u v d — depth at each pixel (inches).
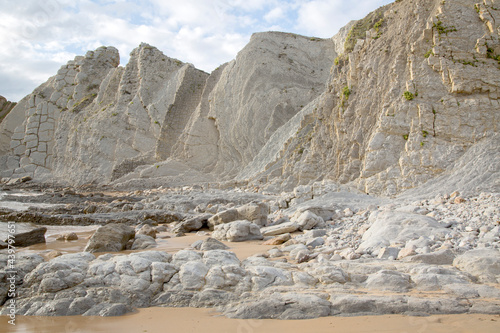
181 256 257.6
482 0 768.9
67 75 1849.2
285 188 869.8
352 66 880.9
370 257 290.4
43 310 205.9
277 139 1106.7
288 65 1311.5
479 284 218.4
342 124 840.3
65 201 906.1
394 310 193.2
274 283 227.9
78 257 258.5
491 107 681.6
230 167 1229.1
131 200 879.1
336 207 555.8
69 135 1657.2
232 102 1294.3
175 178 1223.5
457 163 649.0
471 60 718.5
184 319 195.6
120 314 202.8
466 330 170.6
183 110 1419.8
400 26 827.4
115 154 1478.8
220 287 224.5
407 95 722.2
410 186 656.4
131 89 1588.3
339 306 198.1
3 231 495.2
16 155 1717.5
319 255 286.7
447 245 296.7
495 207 414.3
